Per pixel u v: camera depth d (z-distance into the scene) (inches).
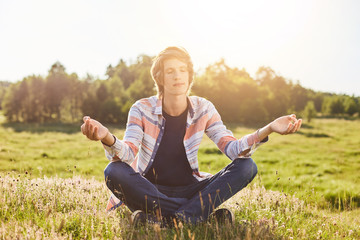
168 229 105.1
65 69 3002.0
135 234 100.1
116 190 111.4
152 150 123.0
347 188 367.9
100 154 816.9
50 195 146.9
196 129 126.6
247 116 2112.5
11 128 1936.5
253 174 115.6
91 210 127.7
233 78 2504.9
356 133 1466.5
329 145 1069.8
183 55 122.4
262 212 134.0
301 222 130.0
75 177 189.2
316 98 3462.1
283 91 2556.6
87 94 2657.5
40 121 2699.3
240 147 115.3
